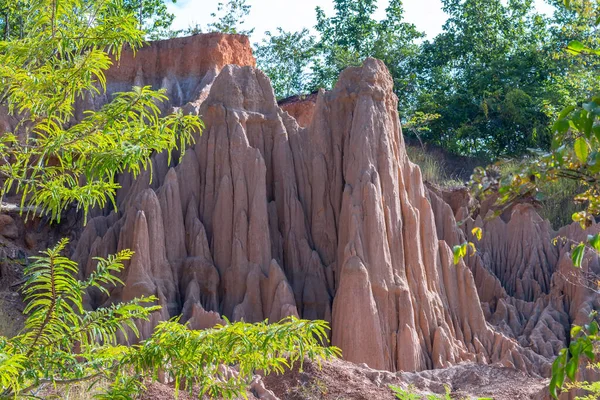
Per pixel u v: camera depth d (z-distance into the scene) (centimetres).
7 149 887
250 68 2345
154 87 3016
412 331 1953
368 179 2084
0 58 857
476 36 4284
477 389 1738
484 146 4059
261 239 2111
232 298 2064
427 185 3000
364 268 1966
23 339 809
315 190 2241
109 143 862
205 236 2114
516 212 2567
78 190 872
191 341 797
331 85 4300
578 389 1514
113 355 835
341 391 1581
